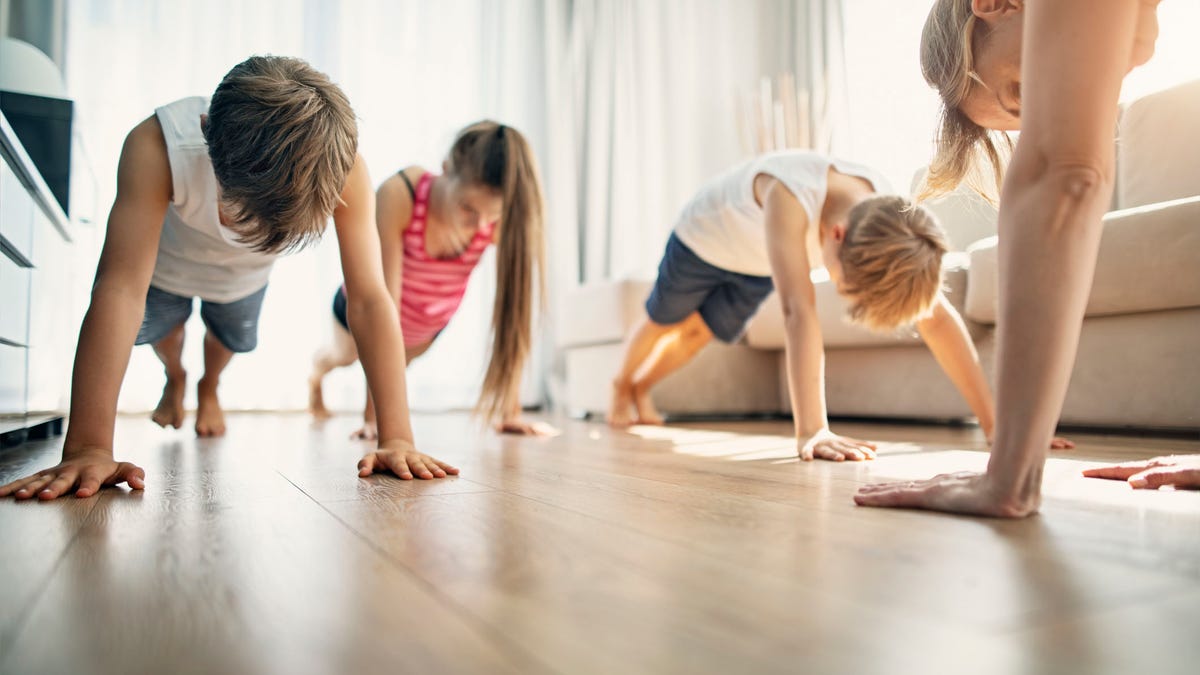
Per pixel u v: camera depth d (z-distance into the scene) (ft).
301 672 0.97
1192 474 2.53
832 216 4.48
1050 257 1.88
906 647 1.05
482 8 12.37
